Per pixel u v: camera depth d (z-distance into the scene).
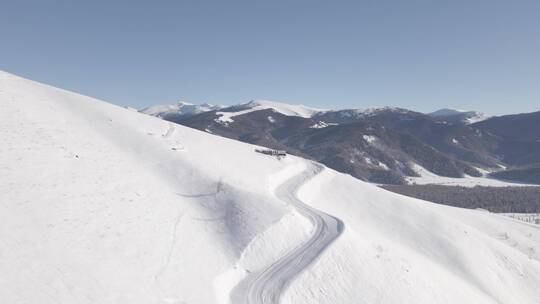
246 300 31.67
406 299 39.69
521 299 58.31
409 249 60.03
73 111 66.88
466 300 47.66
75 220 32.53
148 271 30.09
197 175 56.56
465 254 62.31
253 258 38.81
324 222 51.94
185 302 28.12
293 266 37.88
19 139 43.75
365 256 44.22
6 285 22.27
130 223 36.03
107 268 28.09
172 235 37.34
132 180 46.28
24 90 65.25
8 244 25.83
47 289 23.34
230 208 47.53
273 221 44.97
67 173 40.47
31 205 31.77
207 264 35.09
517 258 67.50
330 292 35.50
